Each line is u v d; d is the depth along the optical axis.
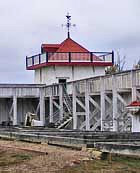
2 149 24.78
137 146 19.88
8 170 17.95
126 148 20.17
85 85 39.25
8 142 29.16
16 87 48.50
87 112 39.03
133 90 32.16
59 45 57.53
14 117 48.47
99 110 39.09
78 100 41.41
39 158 20.48
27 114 47.91
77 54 53.66
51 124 43.34
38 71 55.91
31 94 48.81
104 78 36.06
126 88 33.12
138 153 19.75
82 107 41.59
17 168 18.31
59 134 29.36
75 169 17.42
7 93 48.25
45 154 21.73
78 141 24.22
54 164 18.66
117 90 34.19
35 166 18.52
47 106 50.16
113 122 34.28
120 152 20.38
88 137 26.55
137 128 30.77
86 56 53.81
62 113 43.97
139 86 31.98
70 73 53.53
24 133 31.33
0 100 51.47
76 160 19.27
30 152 22.86
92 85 38.09
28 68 57.47
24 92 48.75
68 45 56.50
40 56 54.53
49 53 53.12
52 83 52.25
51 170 17.52
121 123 33.94
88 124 39.00
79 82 40.53
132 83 32.22
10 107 51.31
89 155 20.45
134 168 17.44
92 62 53.75
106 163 18.47
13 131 34.38
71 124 42.16
